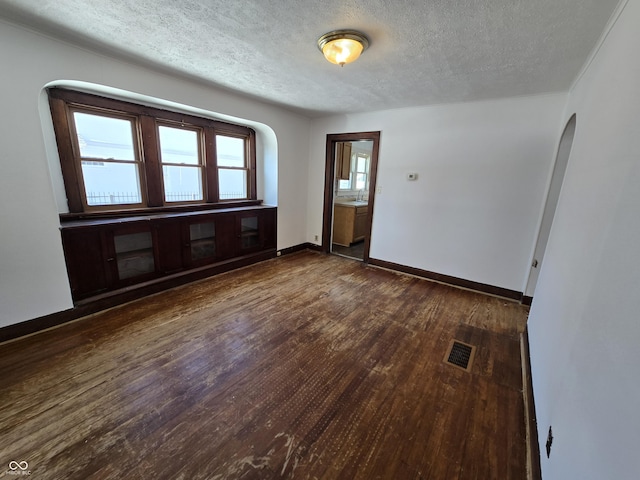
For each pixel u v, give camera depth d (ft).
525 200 10.00
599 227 3.73
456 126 10.93
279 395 5.65
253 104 11.96
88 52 7.28
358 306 9.67
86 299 8.27
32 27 6.27
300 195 15.74
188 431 4.78
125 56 7.68
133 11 5.50
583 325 3.56
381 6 5.05
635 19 3.75
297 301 9.89
